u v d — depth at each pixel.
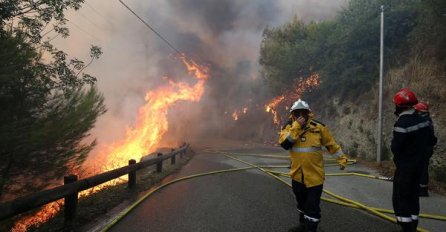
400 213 4.46
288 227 4.96
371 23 15.24
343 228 4.89
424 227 4.93
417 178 4.46
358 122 15.40
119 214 5.72
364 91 16.22
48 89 9.45
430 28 12.57
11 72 8.13
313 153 4.41
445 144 9.76
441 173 8.02
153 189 7.70
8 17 8.51
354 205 6.00
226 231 4.81
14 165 9.23
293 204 6.25
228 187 7.84
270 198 6.72
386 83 14.00
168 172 10.49
